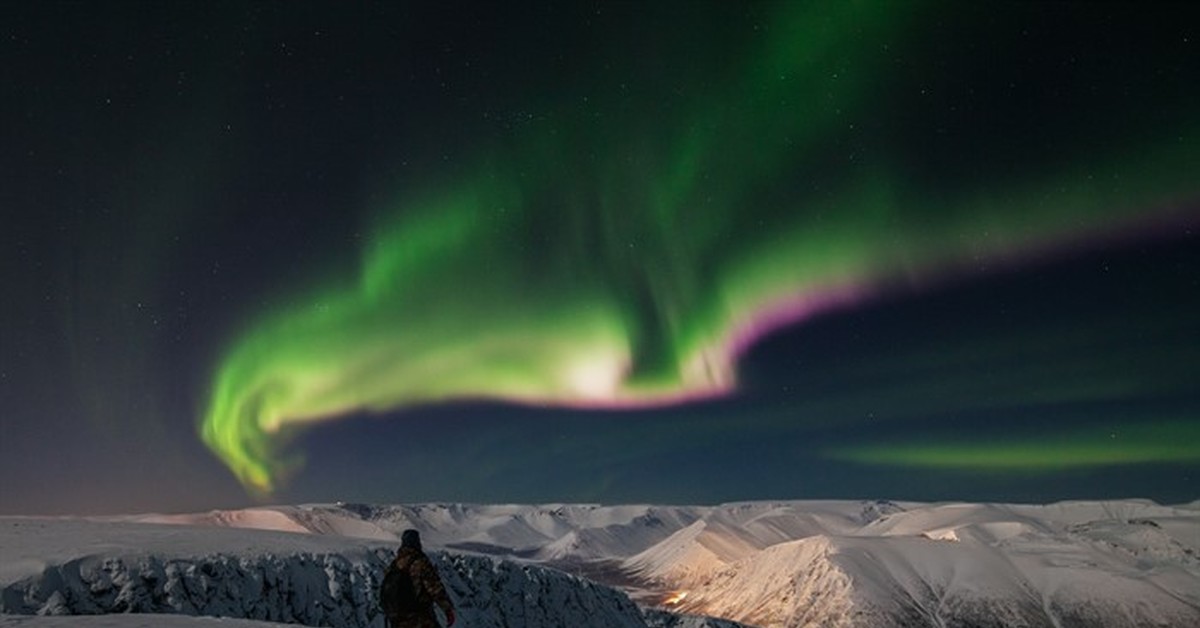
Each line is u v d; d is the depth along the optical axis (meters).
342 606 30.34
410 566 10.48
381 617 31.17
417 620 10.38
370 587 31.89
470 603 37.22
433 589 10.39
